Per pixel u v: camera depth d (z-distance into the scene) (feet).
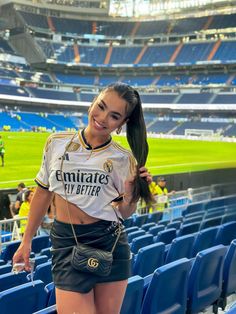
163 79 190.08
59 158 6.61
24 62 181.68
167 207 34.88
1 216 37.93
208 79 180.75
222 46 179.11
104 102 6.38
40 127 156.76
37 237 21.03
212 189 44.04
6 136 116.67
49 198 7.10
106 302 6.73
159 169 67.15
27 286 8.59
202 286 11.43
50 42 191.62
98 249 6.49
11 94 166.50
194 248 16.76
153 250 13.24
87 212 6.52
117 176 6.63
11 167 67.87
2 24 187.32
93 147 6.60
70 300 6.36
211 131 159.12
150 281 9.91
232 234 18.71
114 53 196.54
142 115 6.70
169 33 195.42
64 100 177.88
